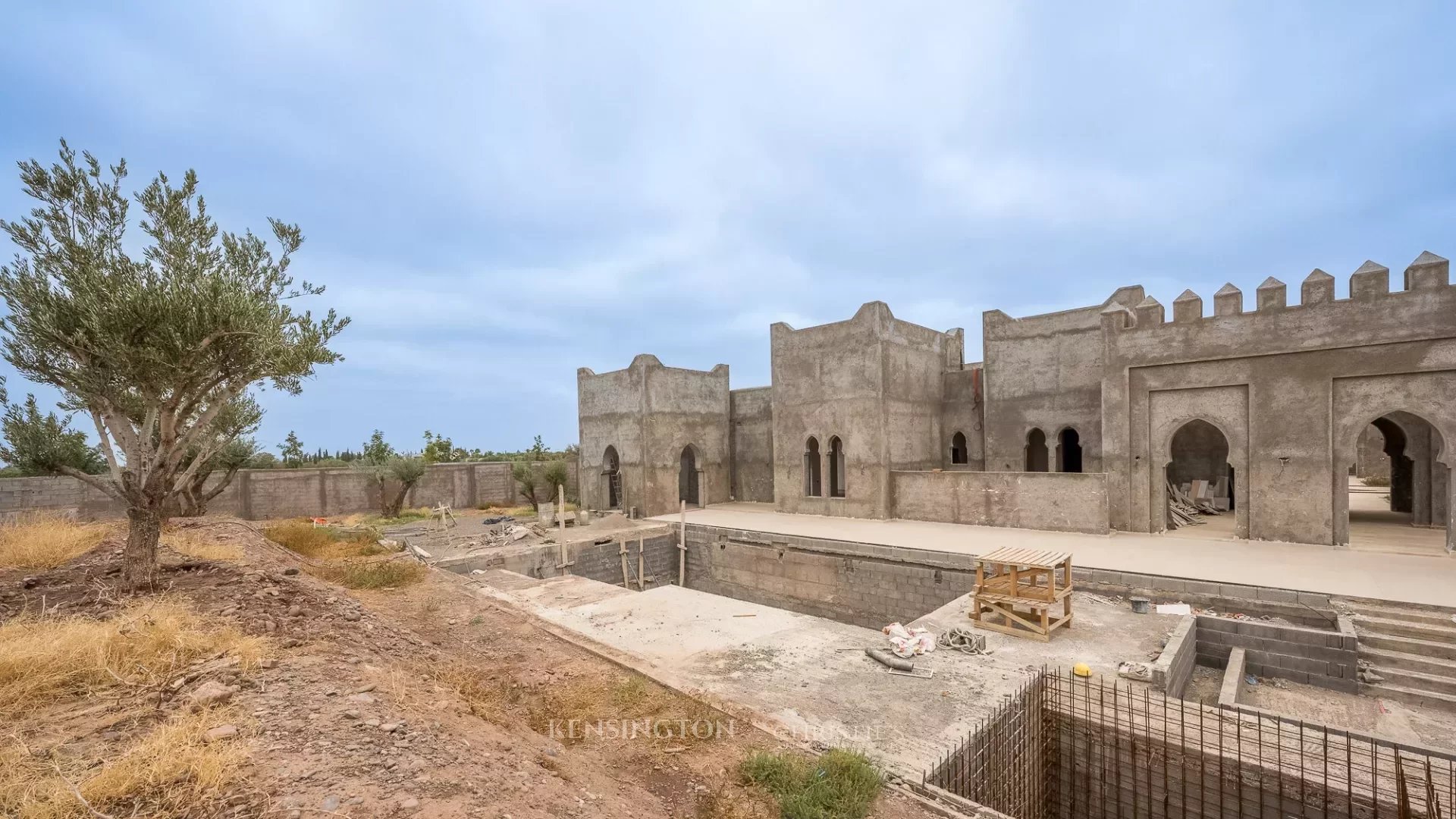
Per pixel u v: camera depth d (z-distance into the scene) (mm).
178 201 8000
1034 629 9961
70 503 22891
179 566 9297
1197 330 16094
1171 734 7215
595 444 29141
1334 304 14320
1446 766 6484
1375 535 15766
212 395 9320
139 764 3637
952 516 20031
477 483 34469
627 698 7355
